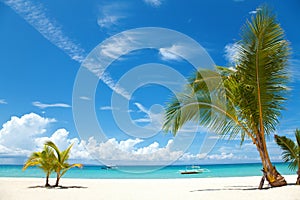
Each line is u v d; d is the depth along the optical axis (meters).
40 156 12.46
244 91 8.38
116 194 9.45
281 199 6.36
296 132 9.48
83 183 15.69
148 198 8.18
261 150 8.48
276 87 8.09
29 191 10.52
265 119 8.38
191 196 7.86
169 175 33.72
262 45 7.90
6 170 49.44
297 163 9.52
